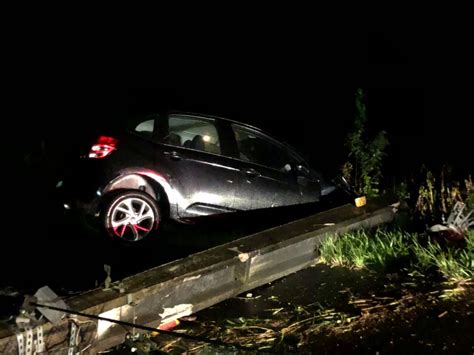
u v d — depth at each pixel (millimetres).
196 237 4410
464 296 3463
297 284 3719
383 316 3312
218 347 3012
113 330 3031
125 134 4312
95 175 4195
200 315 3363
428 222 4648
